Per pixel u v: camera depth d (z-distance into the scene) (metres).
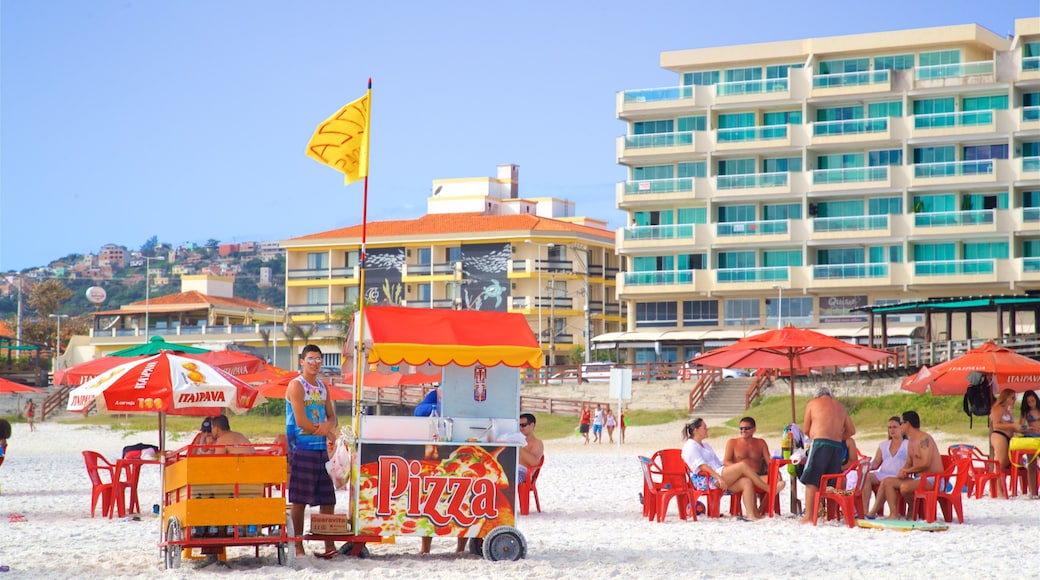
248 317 97.81
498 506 11.88
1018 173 62.41
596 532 14.85
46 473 29.70
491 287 82.38
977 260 62.34
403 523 11.70
